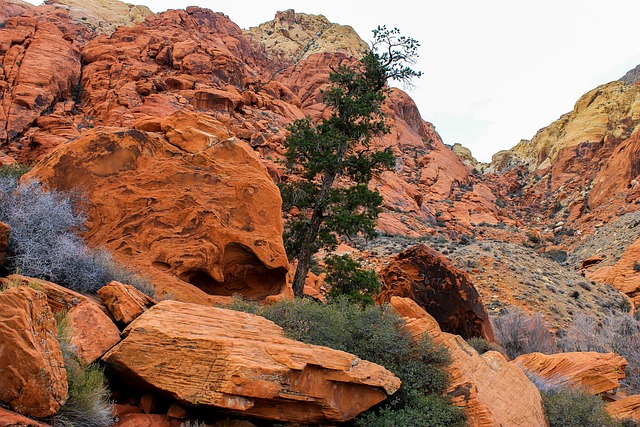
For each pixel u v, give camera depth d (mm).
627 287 31516
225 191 11391
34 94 42844
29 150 38062
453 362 8734
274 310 8398
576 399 10570
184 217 10805
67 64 49031
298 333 7867
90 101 47312
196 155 11594
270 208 11797
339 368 6781
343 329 8422
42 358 4875
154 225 10594
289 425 6477
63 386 5152
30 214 8422
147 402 6262
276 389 6145
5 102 41375
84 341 6293
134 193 10695
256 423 6379
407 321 9438
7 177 11148
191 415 6172
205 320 7117
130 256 10078
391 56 20219
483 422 7980
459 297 14992
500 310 22156
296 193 18750
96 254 8805
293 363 6336
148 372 6133
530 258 29406
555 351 17672
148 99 46375
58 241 8234
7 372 4738
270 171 37500
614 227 49406
